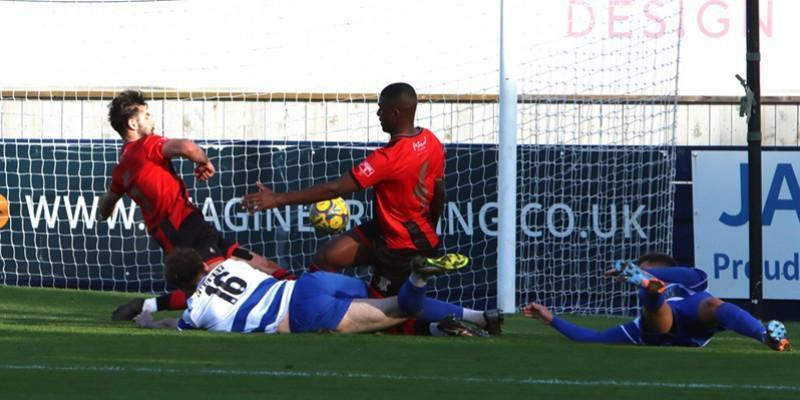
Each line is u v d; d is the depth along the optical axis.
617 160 41.84
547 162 41.75
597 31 44.84
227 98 46.12
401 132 26.69
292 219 42.12
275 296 25.58
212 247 29.25
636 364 21.58
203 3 47.75
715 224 40.56
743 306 40.25
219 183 42.50
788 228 39.75
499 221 36.97
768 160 39.88
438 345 24.00
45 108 46.38
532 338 26.19
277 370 20.02
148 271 42.53
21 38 47.97
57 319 29.88
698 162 40.69
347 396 17.53
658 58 44.41
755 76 33.50
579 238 41.47
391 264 27.20
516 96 36.94
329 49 47.62
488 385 18.77
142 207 29.44
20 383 18.33
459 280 41.19
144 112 29.50
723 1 46.84
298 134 46.00
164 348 22.61
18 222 43.12
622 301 40.84
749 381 19.58
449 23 47.31
